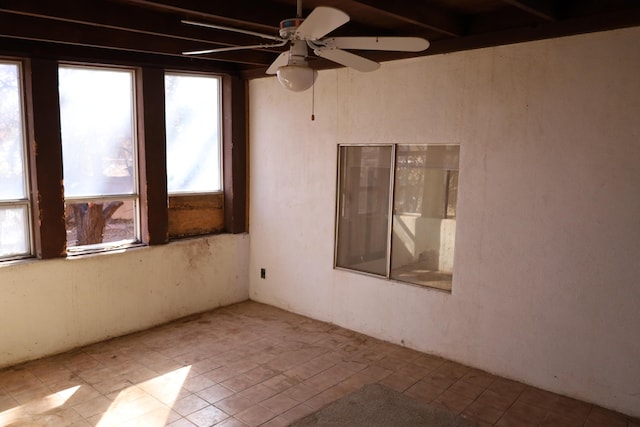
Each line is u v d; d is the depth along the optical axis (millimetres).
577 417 3367
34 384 3768
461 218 4062
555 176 3553
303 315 5379
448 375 3977
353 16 3602
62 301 4344
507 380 3898
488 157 3867
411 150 4363
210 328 4984
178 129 5195
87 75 4445
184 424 3242
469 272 4059
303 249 5297
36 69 4027
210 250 5473
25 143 4152
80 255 4492
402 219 4484
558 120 3504
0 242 4105
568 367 3615
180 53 4324
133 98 4770
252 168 5727
